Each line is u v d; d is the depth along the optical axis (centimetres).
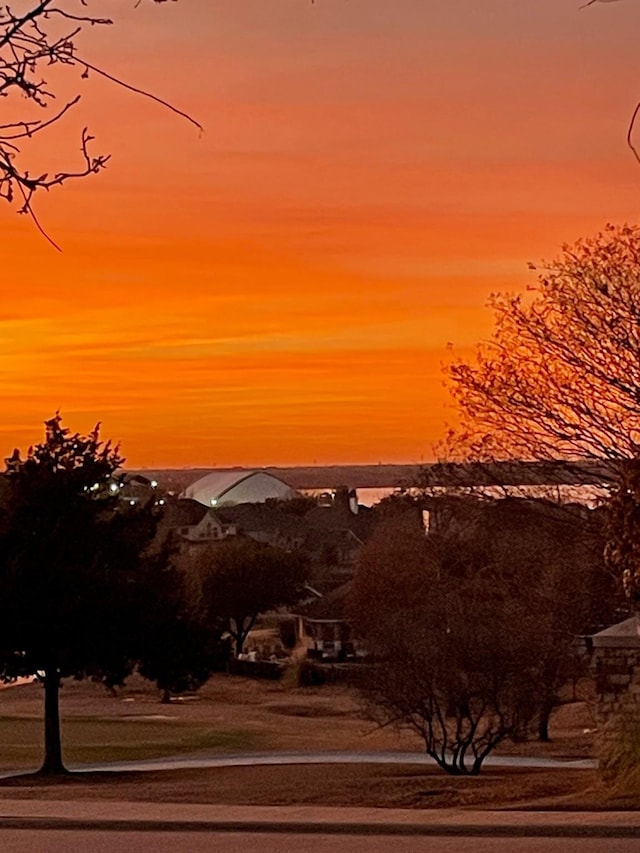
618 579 2172
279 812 1413
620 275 2728
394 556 4453
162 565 2966
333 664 6056
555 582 3014
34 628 2758
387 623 2780
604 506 2347
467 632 2620
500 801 1562
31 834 1303
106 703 5325
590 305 2741
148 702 5325
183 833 1295
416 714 3166
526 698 2673
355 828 1279
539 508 2939
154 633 2852
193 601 4375
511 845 1170
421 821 1291
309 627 7144
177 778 2388
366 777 2225
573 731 3731
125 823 1344
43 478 2819
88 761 3394
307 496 14038
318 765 2784
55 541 2791
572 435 2781
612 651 2050
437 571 3634
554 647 2878
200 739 3919
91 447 2905
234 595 7019
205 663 2958
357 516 10881
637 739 1661
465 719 2847
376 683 2647
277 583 7075
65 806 1511
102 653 2825
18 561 2758
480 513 3030
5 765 3294
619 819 1280
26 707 5166
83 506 2850
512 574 3103
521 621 2775
